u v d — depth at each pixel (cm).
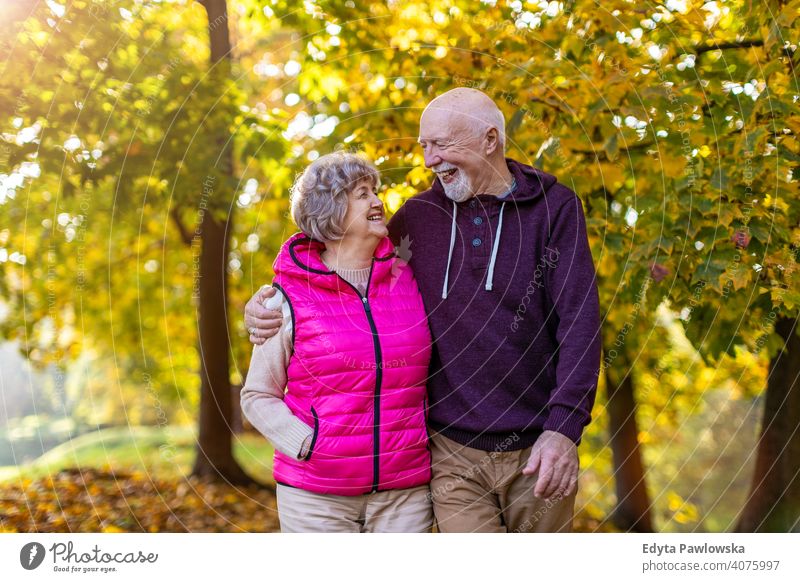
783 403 488
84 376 1289
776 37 346
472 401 243
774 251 357
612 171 396
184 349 1028
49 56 446
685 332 390
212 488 688
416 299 249
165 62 487
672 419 850
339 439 231
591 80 379
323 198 232
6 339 725
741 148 357
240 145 508
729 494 1126
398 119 412
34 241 625
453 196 247
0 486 636
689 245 366
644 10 380
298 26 454
